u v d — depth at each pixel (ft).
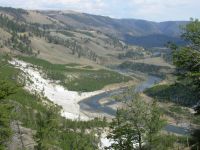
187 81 86.79
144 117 104.68
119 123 108.06
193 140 115.14
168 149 118.42
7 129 100.37
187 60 85.51
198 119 114.42
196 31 85.35
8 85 94.27
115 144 110.42
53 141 184.24
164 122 106.11
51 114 186.29
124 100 105.81
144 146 106.93
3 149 103.04
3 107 96.53
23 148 247.91
